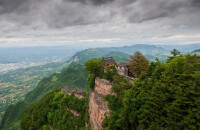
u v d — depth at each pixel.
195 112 16.86
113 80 37.81
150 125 21.27
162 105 20.77
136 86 29.39
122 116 27.84
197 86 17.72
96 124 39.09
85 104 54.19
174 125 18.27
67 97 66.19
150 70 31.12
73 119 56.66
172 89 20.12
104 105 36.78
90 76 49.31
